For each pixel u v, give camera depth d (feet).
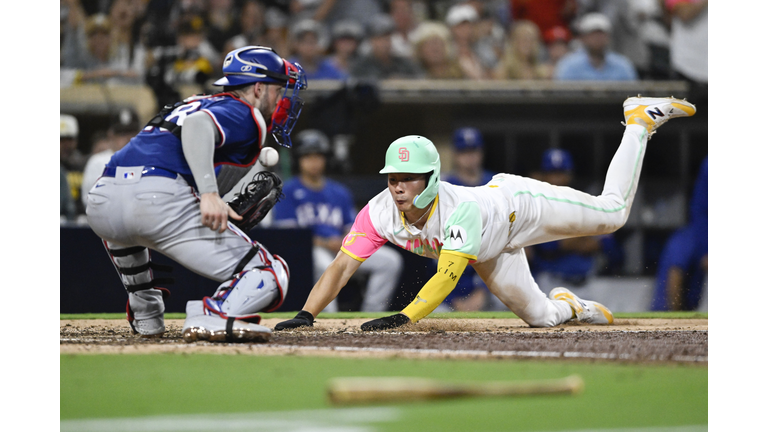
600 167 149.79
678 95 147.54
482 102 145.28
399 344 39.58
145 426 21.33
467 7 153.28
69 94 132.77
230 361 33.04
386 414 22.80
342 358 33.83
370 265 97.71
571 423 21.65
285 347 37.99
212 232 40.19
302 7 155.84
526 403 24.35
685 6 148.66
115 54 140.15
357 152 148.36
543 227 54.44
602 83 146.41
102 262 79.05
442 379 27.99
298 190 106.63
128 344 40.32
